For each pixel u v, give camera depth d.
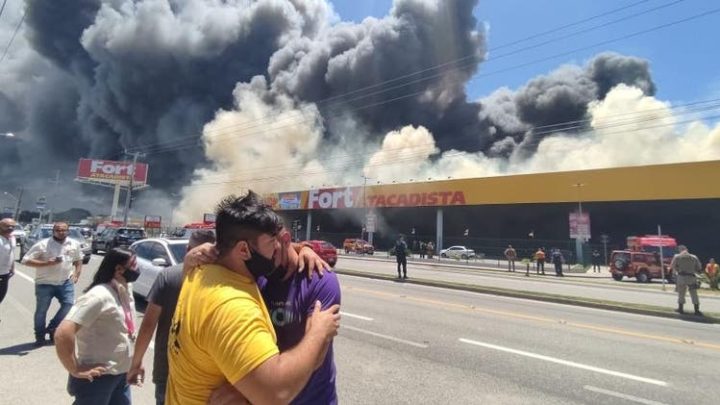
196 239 3.28
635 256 25.27
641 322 10.30
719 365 6.49
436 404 4.57
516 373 5.73
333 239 59.91
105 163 74.06
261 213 1.67
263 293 1.93
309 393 1.82
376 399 4.68
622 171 36.38
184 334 1.53
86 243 19.23
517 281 20.72
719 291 19.45
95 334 3.10
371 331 7.96
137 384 3.08
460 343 7.25
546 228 48.56
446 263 36.34
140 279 9.45
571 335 8.25
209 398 1.48
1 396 4.35
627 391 5.19
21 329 7.00
